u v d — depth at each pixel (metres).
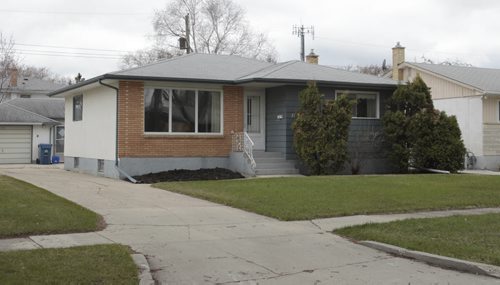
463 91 27.08
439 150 20.70
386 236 9.42
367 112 22.06
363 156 21.20
